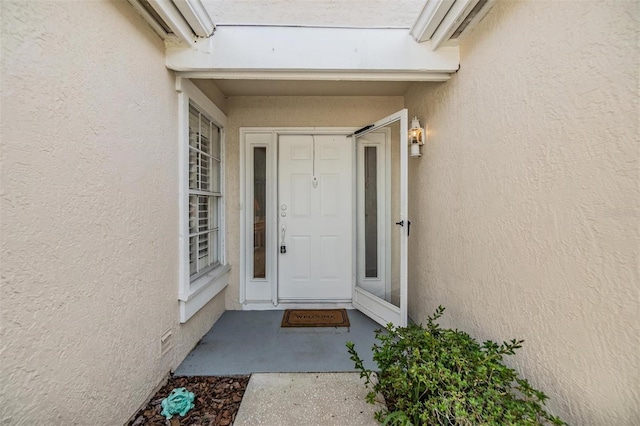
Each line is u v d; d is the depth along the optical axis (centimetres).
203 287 245
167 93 197
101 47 133
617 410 98
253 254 334
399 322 261
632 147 93
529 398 125
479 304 178
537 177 131
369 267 320
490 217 167
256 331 273
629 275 94
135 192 160
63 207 113
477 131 181
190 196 252
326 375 200
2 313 92
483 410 119
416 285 288
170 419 158
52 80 108
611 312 100
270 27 207
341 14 211
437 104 241
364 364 215
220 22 205
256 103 327
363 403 171
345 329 278
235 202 328
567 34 115
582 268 110
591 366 107
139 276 164
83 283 123
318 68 210
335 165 335
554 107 121
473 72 186
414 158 293
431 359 146
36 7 102
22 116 97
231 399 176
